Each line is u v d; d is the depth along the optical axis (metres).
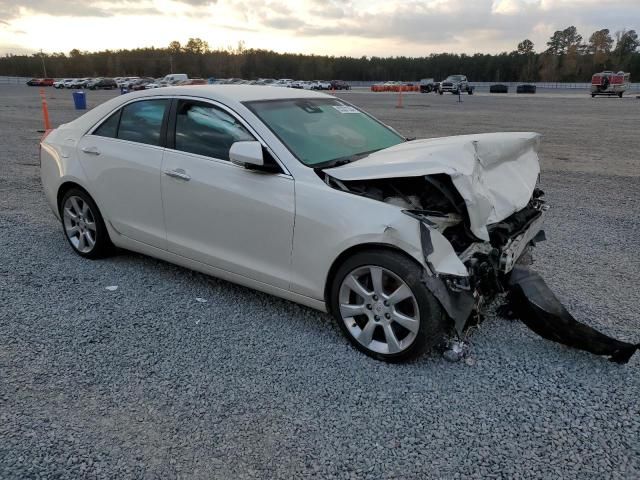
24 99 37.50
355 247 3.20
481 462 2.47
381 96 51.94
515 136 3.97
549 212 6.98
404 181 3.41
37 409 2.79
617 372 3.20
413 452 2.53
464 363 3.28
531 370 3.21
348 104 4.77
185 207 3.97
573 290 4.41
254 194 3.56
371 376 3.14
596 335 3.20
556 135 16.45
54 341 3.48
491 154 3.48
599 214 6.89
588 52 123.75
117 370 3.16
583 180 9.18
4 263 4.83
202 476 2.36
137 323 3.74
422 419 2.77
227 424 2.71
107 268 4.75
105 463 2.42
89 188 4.63
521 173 3.82
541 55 124.62
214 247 3.91
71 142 4.82
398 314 3.15
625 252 5.39
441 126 18.98
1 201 7.17
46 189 5.12
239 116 3.76
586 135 16.48
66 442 2.55
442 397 2.95
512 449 2.56
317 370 3.19
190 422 2.71
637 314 3.98
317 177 3.39
